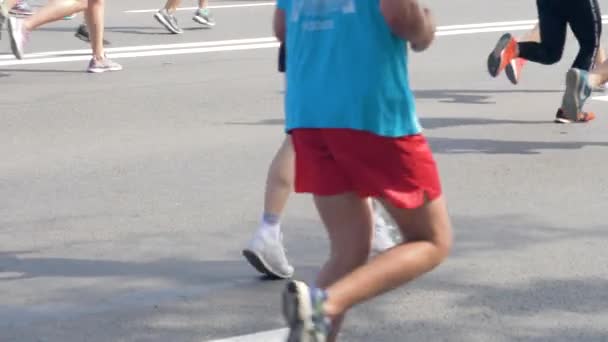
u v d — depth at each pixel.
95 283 7.41
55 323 6.69
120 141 11.92
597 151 11.27
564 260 7.83
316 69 5.13
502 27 21.06
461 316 6.77
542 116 13.18
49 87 15.05
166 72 16.27
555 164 10.70
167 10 20.06
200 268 7.72
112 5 24.84
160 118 13.14
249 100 14.23
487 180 10.09
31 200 9.56
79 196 9.69
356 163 5.11
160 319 6.75
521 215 8.95
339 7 5.05
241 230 8.65
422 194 5.14
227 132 12.37
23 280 7.46
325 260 7.86
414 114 5.16
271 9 23.84
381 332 6.50
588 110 13.49
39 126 12.68
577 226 8.65
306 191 5.32
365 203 5.30
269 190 7.27
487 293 7.17
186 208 9.27
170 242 8.33
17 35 16.23
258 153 11.33
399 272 5.07
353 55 5.03
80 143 11.84
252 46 18.75
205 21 20.95
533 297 7.10
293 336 4.79
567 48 18.47
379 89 5.02
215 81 15.55
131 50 18.30
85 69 16.50
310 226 8.70
